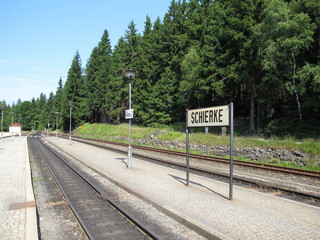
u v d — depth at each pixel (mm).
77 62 73625
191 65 31453
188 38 37562
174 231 5297
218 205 6695
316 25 20641
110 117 63344
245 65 23938
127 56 54156
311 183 10109
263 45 22188
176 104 40562
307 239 4629
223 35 25797
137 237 5062
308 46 21062
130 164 13156
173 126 37531
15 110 146750
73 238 5090
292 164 13656
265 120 28344
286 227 5199
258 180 10766
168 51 42656
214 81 26719
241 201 7129
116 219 6098
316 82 17672
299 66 21891
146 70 44219
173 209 6293
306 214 6059
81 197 8172
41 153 24109
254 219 5648
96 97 63719
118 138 39156
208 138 20984
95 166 13836
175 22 42312
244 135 24641
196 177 10797
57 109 98250
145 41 49188
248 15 23250
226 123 7387
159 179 10227
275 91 23531
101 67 66688
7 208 6570
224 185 9273
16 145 33312
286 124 22156
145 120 44219
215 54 27578
